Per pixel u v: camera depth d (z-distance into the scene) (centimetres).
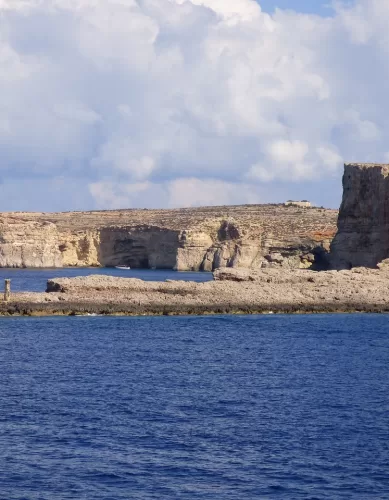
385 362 9025
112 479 5309
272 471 5456
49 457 5653
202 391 7462
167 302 12550
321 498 5059
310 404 7019
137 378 7988
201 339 10456
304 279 13862
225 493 5119
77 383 7719
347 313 13238
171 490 5156
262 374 8269
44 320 11706
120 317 12150
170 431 6222
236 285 13375
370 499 5053
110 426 6319
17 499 5006
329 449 5862
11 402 6962
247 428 6312
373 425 6406
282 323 11962
